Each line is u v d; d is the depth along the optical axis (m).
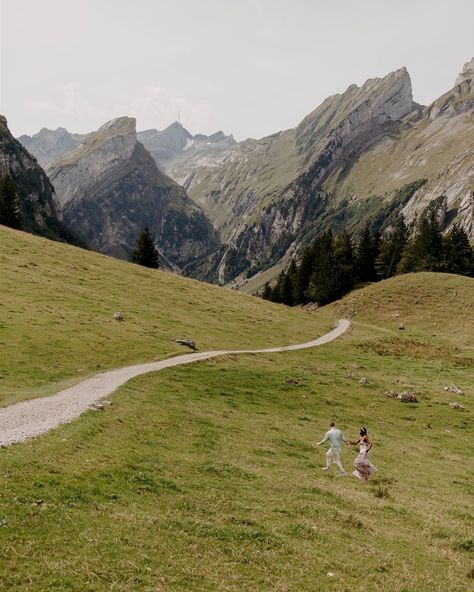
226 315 83.75
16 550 11.54
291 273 177.12
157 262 129.38
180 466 21.14
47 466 17.11
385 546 16.30
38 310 56.62
